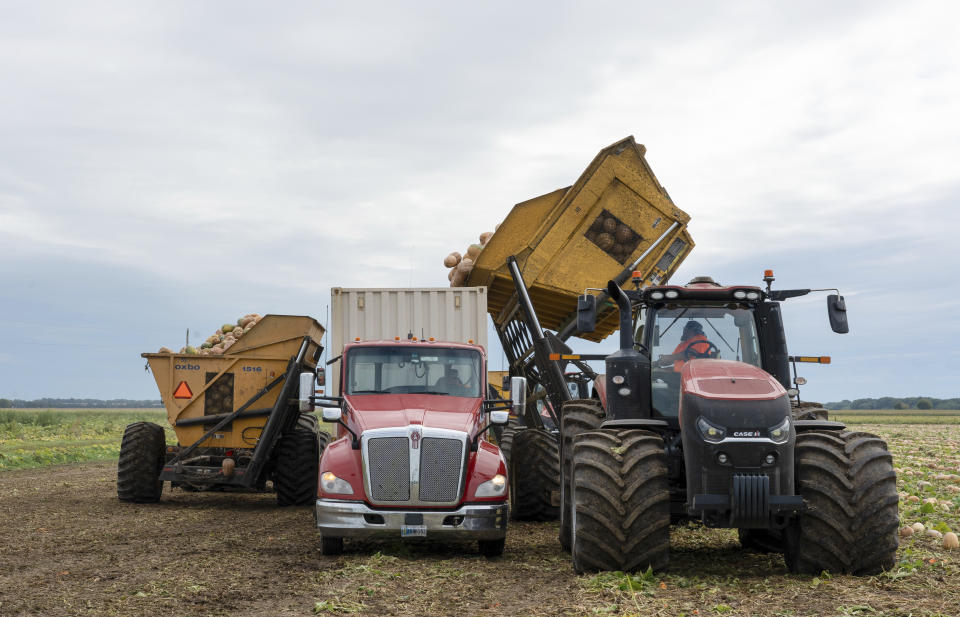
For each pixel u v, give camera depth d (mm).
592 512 6867
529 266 12664
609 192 12781
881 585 6402
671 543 9102
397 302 12609
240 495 14969
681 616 5609
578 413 8469
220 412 13180
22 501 13062
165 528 10234
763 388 6828
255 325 13219
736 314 7949
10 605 6027
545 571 7508
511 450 11836
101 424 49844
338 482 8289
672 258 13125
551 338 11812
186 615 5824
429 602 6242
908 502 11125
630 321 7832
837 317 7809
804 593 6180
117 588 6652
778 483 6605
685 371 7207
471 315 12609
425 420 8594
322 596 6434
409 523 8125
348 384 9867
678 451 7480
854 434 7062
